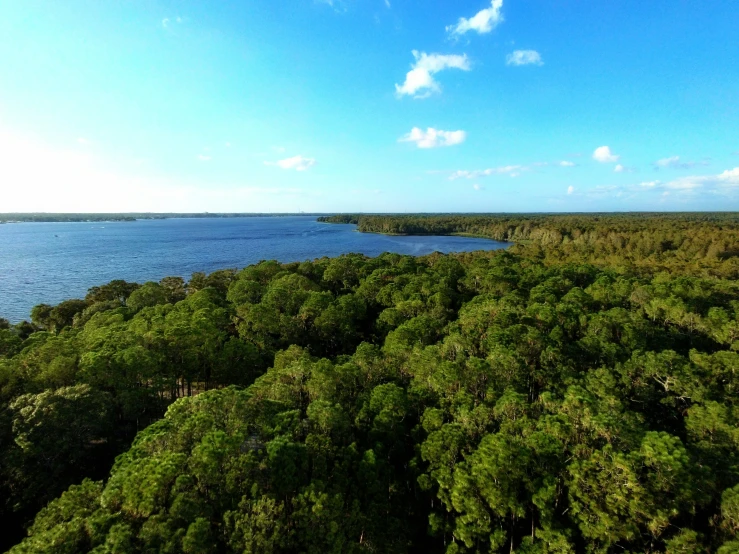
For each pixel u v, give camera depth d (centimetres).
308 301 7369
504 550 3119
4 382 3941
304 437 3328
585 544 2892
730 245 14950
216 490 2691
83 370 4066
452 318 7294
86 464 3575
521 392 4231
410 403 4119
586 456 3100
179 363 5084
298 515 2538
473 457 3142
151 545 2203
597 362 5197
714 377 4609
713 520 2814
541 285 8281
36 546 2112
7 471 3106
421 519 3450
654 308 6794
